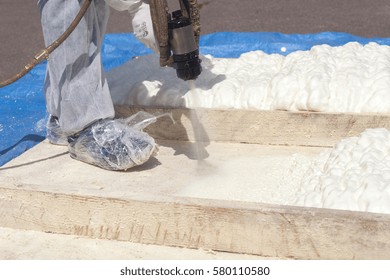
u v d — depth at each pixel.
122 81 4.26
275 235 2.82
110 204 3.01
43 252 3.02
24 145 4.15
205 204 2.89
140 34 3.42
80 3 3.44
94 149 3.57
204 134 3.91
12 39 7.18
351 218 2.69
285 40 5.98
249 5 8.08
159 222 2.97
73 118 3.60
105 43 6.07
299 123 3.74
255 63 4.41
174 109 3.88
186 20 3.30
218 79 4.11
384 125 3.61
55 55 3.51
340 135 3.71
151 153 3.55
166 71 4.34
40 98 4.92
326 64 4.05
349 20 7.17
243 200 3.21
